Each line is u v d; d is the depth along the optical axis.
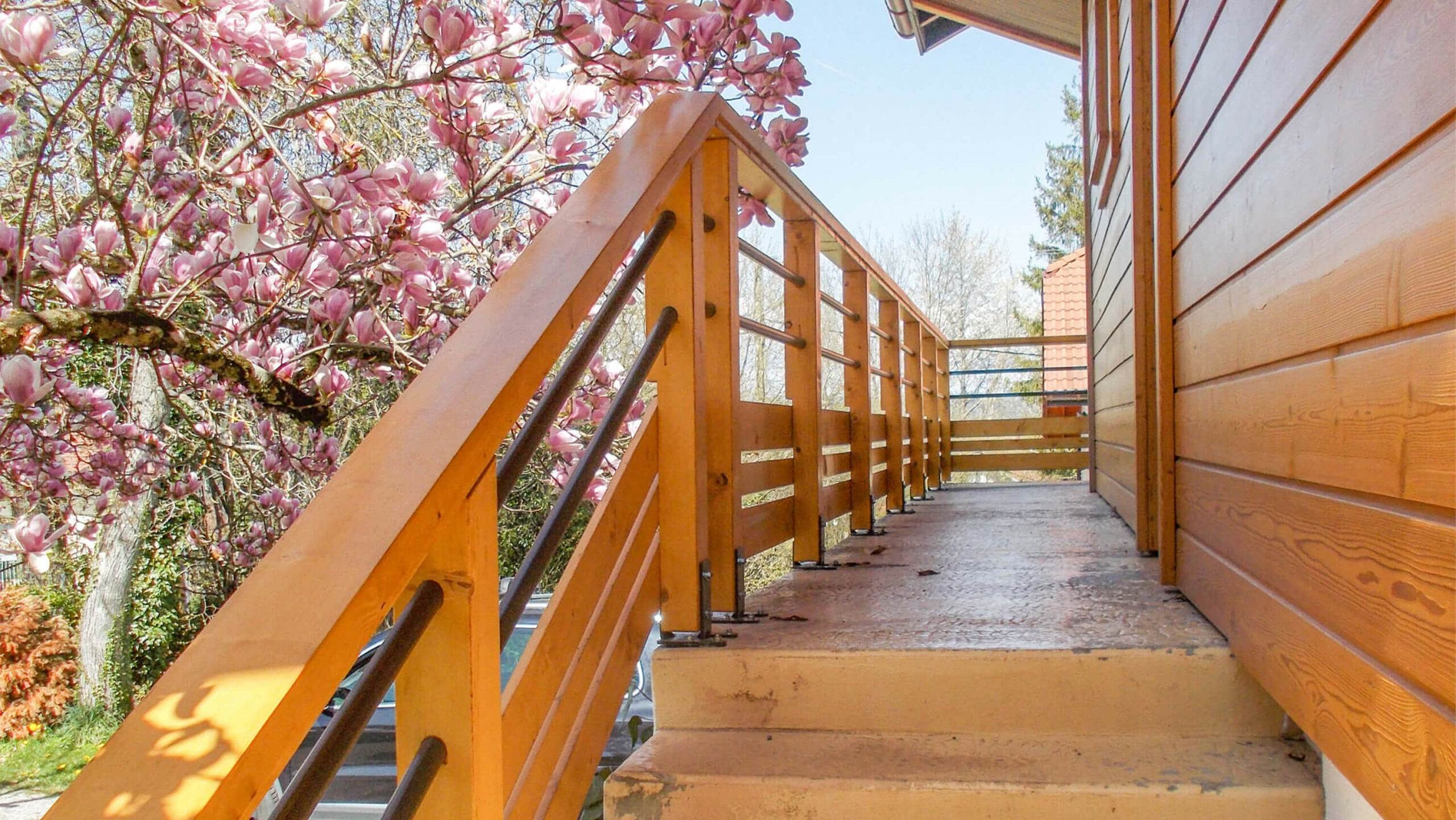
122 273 2.35
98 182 2.22
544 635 1.19
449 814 0.84
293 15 1.87
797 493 2.87
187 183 2.51
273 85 2.14
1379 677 1.00
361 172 2.07
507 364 0.90
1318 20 1.15
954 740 1.66
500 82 2.08
